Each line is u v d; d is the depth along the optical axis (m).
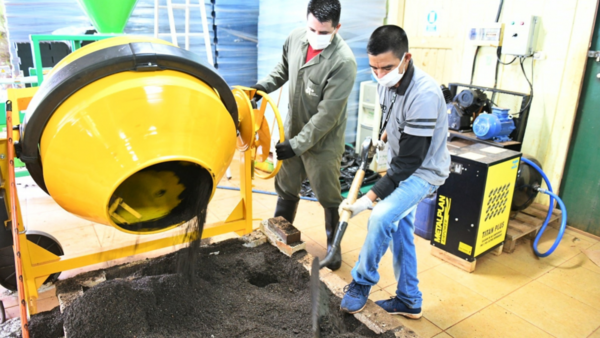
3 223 1.60
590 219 3.16
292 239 2.16
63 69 1.38
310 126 2.17
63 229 2.93
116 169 1.31
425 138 1.67
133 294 1.58
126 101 1.33
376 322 1.73
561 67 3.04
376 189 1.70
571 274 2.65
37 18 3.65
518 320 2.20
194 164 1.56
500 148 2.75
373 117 4.30
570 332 2.12
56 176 1.40
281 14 3.96
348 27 4.14
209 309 1.70
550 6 3.02
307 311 1.74
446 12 3.70
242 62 4.59
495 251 2.86
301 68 2.33
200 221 1.69
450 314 2.23
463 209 2.57
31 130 1.38
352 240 3.00
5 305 2.14
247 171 2.06
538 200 3.40
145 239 2.48
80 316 1.48
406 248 2.03
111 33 2.76
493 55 3.41
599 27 2.86
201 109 1.45
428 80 1.71
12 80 3.09
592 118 3.02
